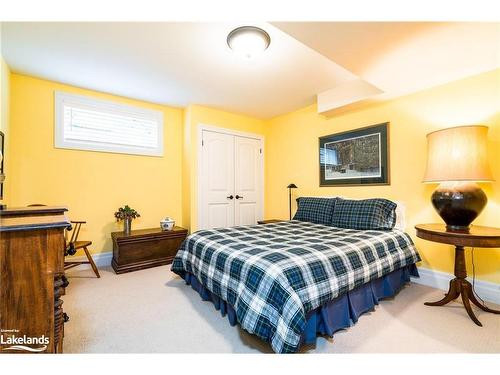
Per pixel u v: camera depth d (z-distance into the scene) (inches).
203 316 75.1
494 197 83.2
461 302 83.3
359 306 73.0
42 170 111.8
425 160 99.3
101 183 127.5
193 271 88.0
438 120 95.5
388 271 80.8
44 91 111.9
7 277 36.8
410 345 59.9
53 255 39.5
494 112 83.0
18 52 87.7
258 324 54.4
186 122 150.1
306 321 56.3
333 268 64.1
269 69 100.8
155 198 145.8
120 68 100.0
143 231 131.9
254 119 172.4
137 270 118.9
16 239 37.4
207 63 95.7
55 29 74.0
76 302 84.4
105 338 63.4
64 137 117.0
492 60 76.0
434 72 84.4
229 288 66.1
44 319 38.7
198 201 146.3
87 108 122.9
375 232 93.5
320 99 126.8
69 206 118.5
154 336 64.4
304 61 94.4
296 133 155.8
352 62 77.0
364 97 108.1
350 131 124.6
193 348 59.4
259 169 175.0
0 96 87.2
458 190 76.6
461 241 69.0
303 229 103.4
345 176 127.1
